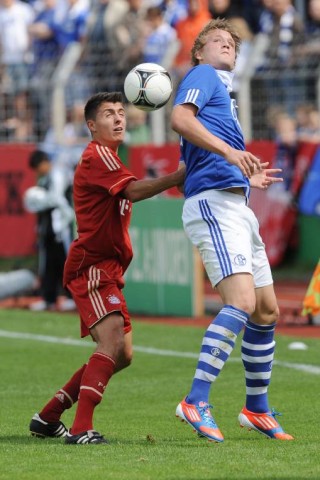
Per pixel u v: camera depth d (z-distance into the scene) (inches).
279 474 730.2
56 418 928.9
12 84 2498.8
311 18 2316.7
